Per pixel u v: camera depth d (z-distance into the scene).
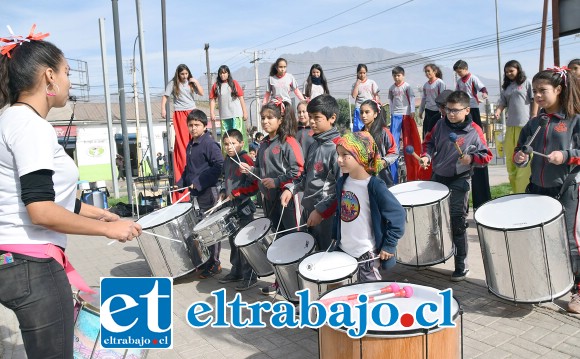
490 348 3.48
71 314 2.34
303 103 5.84
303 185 4.50
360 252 3.45
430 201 4.25
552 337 3.58
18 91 2.26
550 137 3.98
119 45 12.27
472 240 6.28
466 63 8.15
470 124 4.68
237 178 5.41
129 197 11.54
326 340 2.48
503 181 13.23
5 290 2.19
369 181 3.40
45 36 2.39
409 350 2.23
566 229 3.76
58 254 2.31
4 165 2.18
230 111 8.80
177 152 9.01
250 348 3.76
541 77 3.93
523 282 3.65
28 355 2.28
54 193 2.17
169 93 9.06
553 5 6.77
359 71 9.00
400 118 8.86
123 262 6.79
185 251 5.16
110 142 14.63
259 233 4.66
